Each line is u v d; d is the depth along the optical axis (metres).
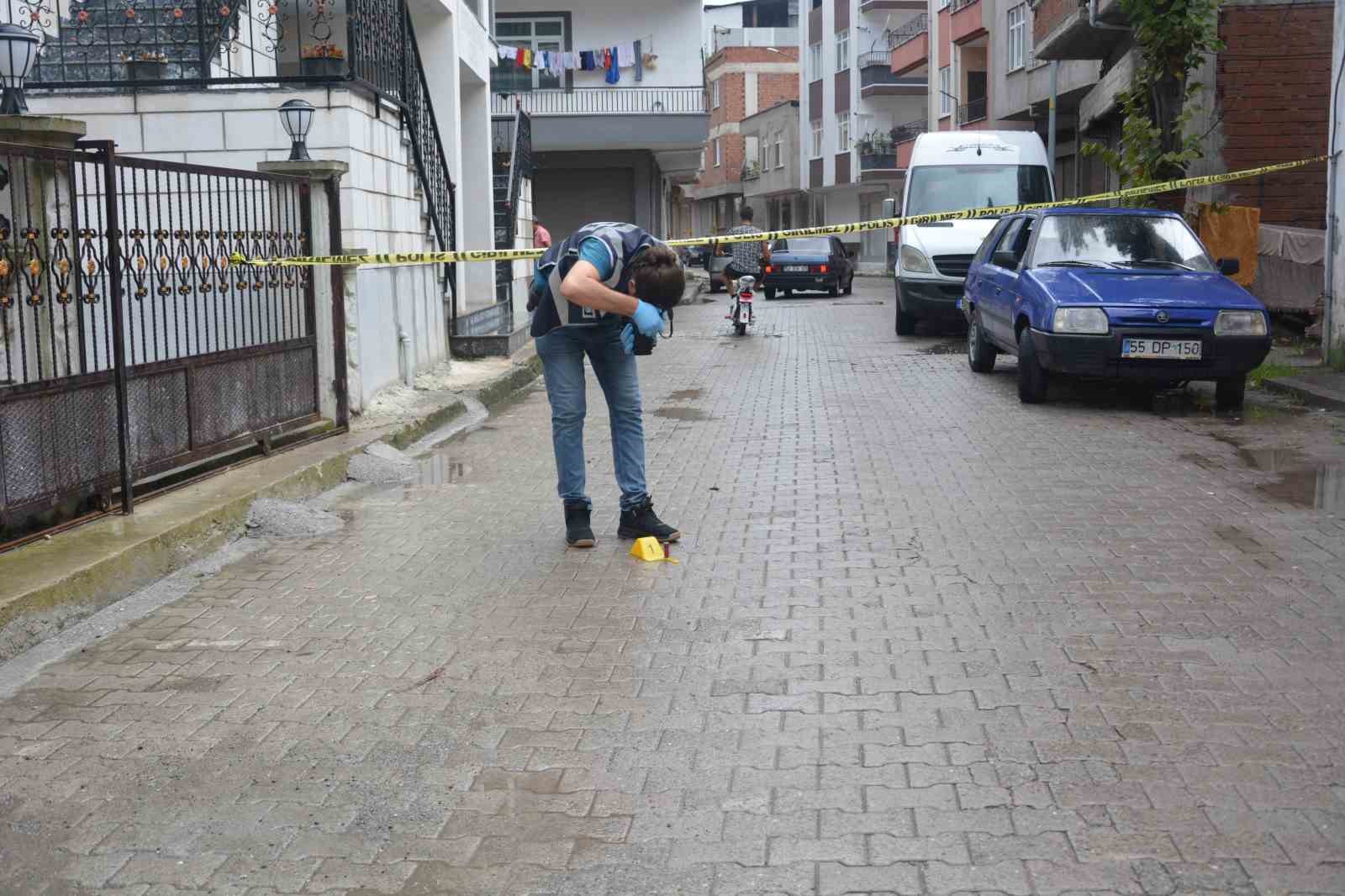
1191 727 3.97
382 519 7.24
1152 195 15.04
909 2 55.91
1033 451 8.80
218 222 7.86
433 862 3.26
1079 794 3.53
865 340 17.91
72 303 6.38
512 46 31.58
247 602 5.62
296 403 8.80
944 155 18.73
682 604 5.42
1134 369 10.19
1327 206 12.30
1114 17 20.53
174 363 7.11
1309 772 3.64
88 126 10.95
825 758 3.81
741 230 19.41
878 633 4.96
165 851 3.35
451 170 16.89
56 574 5.32
